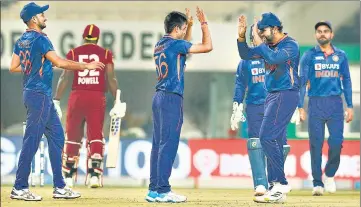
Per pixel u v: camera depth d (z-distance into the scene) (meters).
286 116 26.91
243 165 42.41
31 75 27.59
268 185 30.36
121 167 42.69
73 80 36.72
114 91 37.50
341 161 42.16
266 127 27.03
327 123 34.22
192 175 42.56
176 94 26.75
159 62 26.86
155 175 27.95
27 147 27.89
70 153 36.62
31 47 27.33
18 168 28.11
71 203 27.34
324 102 33.78
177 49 26.58
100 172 37.72
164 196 27.50
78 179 42.22
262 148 28.44
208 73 57.56
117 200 29.11
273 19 26.61
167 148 26.95
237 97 31.44
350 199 31.58
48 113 27.91
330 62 33.69
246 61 30.91
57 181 29.17
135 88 56.88
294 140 42.09
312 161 34.34
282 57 26.14
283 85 26.77
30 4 27.84
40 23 27.81
